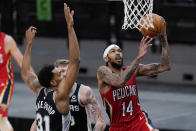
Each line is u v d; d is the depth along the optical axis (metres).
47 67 10.83
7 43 14.64
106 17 29.81
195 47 30.72
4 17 28.64
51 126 10.66
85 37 30.23
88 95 11.84
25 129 18.88
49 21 30.97
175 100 23.16
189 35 28.88
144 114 13.82
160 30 12.48
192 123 19.25
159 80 26.64
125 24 12.65
